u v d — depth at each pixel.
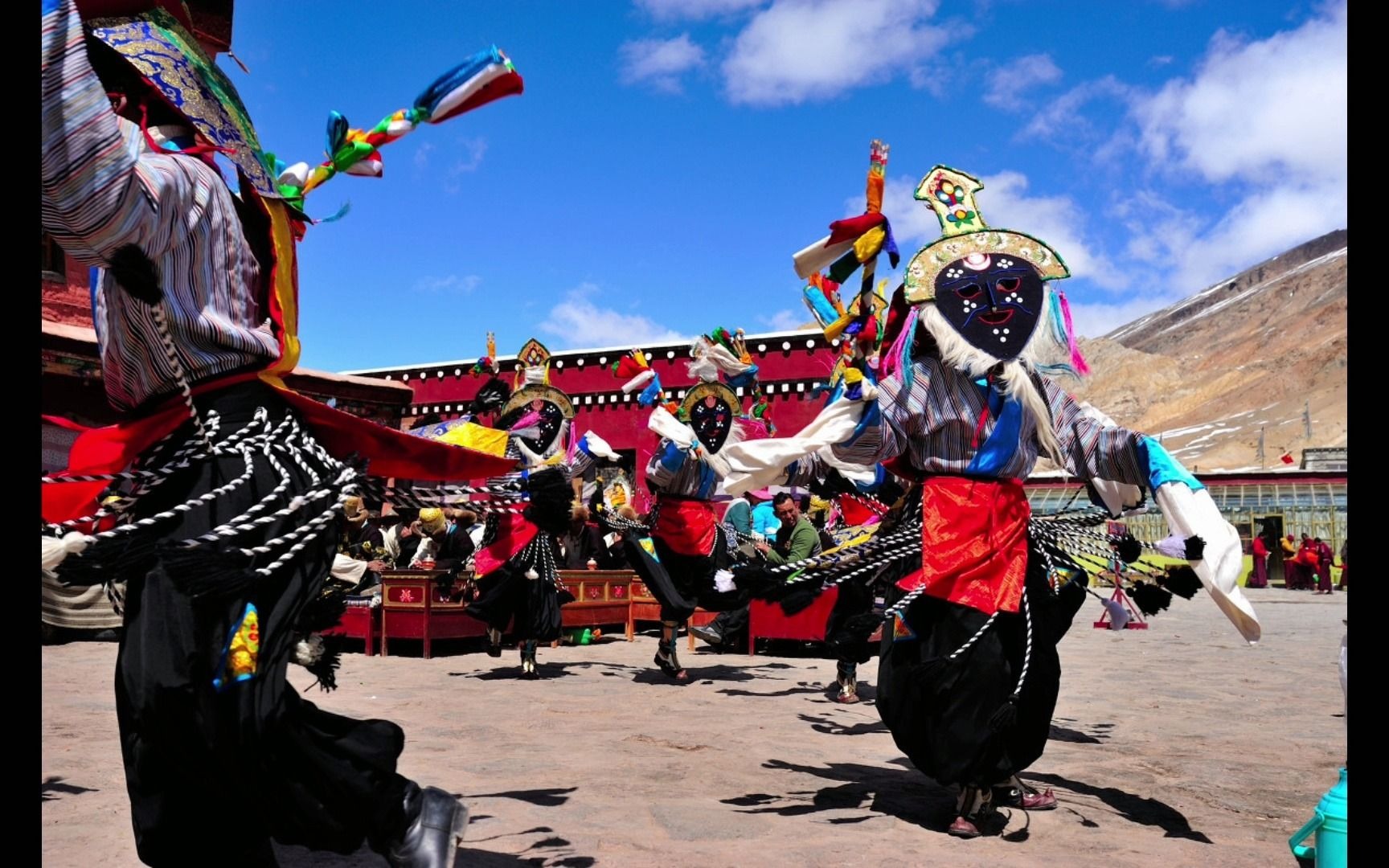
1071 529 4.66
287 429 2.81
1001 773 4.27
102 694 7.97
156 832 2.54
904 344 4.59
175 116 2.86
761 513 13.15
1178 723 7.32
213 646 2.44
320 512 2.70
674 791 4.96
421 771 5.32
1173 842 4.20
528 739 6.35
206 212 2.69
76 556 2.38
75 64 2.26
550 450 10.96
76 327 13.57
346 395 18.44
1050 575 4.49
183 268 2.64
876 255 4.59
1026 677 4.35
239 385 2.79
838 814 4.60
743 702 8.30
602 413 25.08
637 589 14.37
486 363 11.69
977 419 4.46
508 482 3.53
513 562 9.56
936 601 4.39
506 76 2.96
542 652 12.40
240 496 2.62
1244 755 6.13
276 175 3.08
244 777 2.44
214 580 2.37
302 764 2.53
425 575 11.36
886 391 4.57
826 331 4.85
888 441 4.54
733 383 10.34
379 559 12.94
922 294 4.59
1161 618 20.48
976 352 4.43
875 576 4.85
